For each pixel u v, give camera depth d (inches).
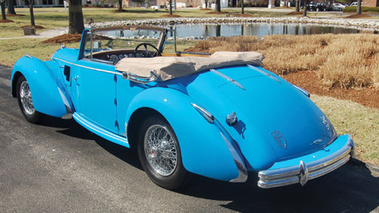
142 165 148.9
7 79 352.8
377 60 347.3
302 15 1771.7
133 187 142.9
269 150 118.4
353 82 298.7
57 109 191.5
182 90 133.7
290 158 120.5
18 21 1315.2
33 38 780.0
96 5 2962.6
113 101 160.9
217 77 139.2
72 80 188.4
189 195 137.9
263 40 616.1
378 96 268.7
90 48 176.2
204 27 1243.2
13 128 209.2
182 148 124.6
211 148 118.6
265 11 2267.5
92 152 177.2
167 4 3243.1
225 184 147.0
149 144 143.4
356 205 132.5
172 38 203.5
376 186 146.7
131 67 145.9
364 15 1525.6
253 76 147.9
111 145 187.2
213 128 119.3
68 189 140.0
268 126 123.6
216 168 119.3
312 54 447.8
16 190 138.4
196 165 123.0
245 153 119.0
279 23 1409.9
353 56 358.9
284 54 425.7
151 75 135.0
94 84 170.7
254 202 133.8
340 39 516.1
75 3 778.8
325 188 144.9
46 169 157.0
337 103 252.2
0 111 242.4
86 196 135.2
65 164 162.7
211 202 133.1
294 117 131.4
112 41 184.2
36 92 193.5
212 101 128.1
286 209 129.4
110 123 166.6
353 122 214.1
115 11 2214.6
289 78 337.1
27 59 205.3
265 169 116.8
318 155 123.2
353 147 132.7
